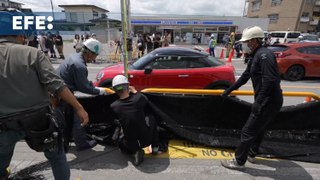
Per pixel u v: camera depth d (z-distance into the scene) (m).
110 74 4.96
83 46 2.79
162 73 4.89
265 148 3.07
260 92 2.31
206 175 2.58
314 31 43.06
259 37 2.39
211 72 4.93
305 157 2.91
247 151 2.56
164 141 3.32
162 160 2.88
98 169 2.68
